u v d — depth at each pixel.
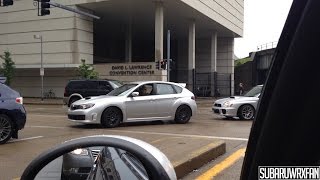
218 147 9.16
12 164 8.45
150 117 15.61
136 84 15.75
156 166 2.20
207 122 17.00
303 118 1.38
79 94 25.12
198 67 64.31
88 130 13.90
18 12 46.09
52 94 45.56
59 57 43.75
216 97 55.03
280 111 1.40
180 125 15.70
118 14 48.03
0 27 47.28
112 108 14.78
